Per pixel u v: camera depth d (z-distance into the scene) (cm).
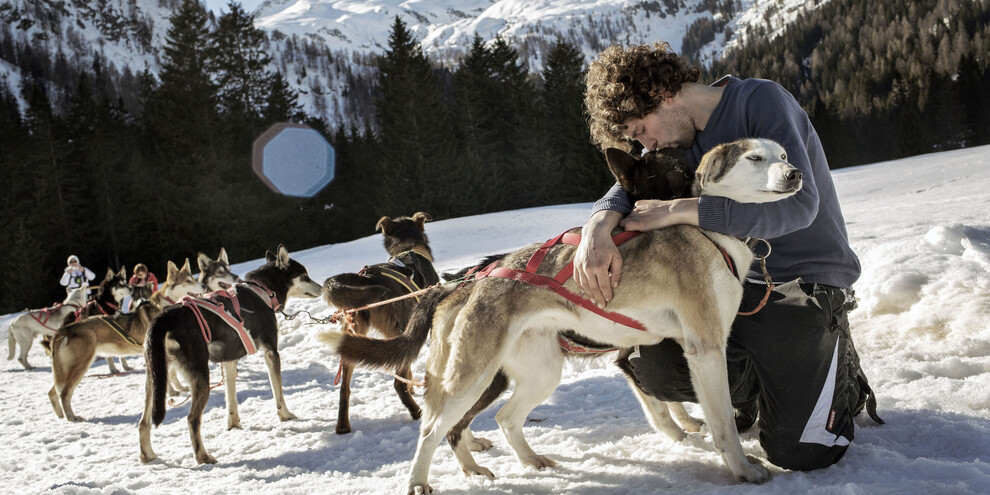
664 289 305
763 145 289
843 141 6756
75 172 4588
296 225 4488
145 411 505
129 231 4484
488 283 329
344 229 4975
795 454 298
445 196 4481
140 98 5397
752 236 297
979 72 7156
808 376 295
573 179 4588
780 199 289
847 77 11150
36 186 4484
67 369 734
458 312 334
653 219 307
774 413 302
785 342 297
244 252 4247
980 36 9531
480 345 317
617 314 312
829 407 296
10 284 4138
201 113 4450
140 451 504
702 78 334
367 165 4988
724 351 300
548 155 4631
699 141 334
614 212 320
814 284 311
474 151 4666
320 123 5181
